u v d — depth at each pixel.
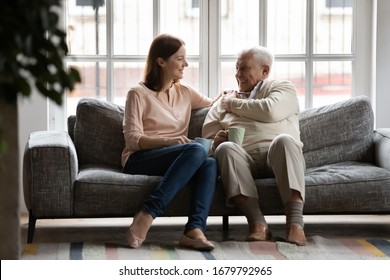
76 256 4.21
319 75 5.87
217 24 5.78
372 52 5.82
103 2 5.73
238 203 4.63
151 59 5.05
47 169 4.55
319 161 5.27
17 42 1.81
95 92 5.78
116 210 4.59
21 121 5.62
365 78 5.89
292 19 5.84
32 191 4.55
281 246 4.40
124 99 5.80
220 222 5.57
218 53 5.80
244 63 5.14
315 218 5.74
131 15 5.77
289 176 4.52
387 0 5.72
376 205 4.73
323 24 5.85
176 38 5.05
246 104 4.96
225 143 4.67
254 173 4.81
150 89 5.06
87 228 5.31
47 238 4.91
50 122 5.72
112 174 4.68
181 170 4.48
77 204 4.57
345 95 5.89
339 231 5.19
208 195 4.51
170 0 5.77
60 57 1.92
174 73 5.02
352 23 5.87
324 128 5.29
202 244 4.37
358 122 5.29
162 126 5.02
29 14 1.84
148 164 4.75
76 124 5.22
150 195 4.55
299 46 5.85
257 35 5.83
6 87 1.85
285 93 5.01
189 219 4.50
